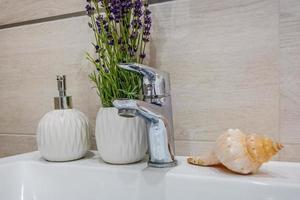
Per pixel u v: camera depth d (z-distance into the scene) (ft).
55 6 2.12
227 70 1.63
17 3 2.26
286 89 1.51
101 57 1.66
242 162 1.28
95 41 1.98
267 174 1.33
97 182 1.58
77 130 1.74
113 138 1.58
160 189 1.42
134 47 1.61
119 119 1.57
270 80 1.54
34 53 2.23
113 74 1.62
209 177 1.32
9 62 2.34
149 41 1.81
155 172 1.45
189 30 1.71
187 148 1.75
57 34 2.13
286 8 1.49
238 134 1.36
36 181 1.74
